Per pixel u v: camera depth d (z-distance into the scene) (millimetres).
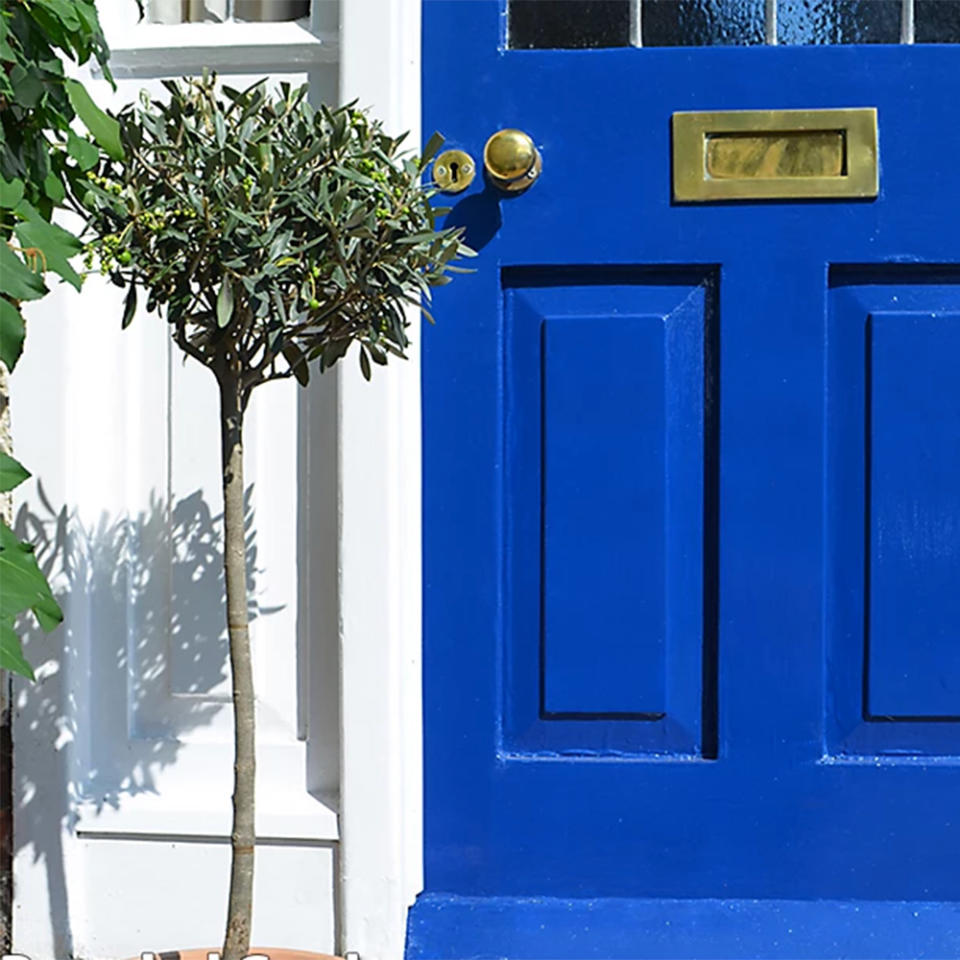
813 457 2055
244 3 2166
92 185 1572
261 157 1536
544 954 2002
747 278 2061
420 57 2094
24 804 2080
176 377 2117
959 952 1982
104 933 2088
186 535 2119
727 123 2059
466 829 2092
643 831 2072
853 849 2055
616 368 2076
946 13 2059
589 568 2076
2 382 2068
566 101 2080
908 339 2051
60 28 1575
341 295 1588
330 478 2090
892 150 2047
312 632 2092
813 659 2055
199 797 2104
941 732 2064
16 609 1453
